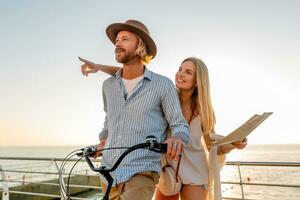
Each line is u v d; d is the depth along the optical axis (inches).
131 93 90.9
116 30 97.6
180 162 113.6
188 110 118.3
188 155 113.6
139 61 94.3
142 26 96.4
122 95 92.7
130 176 82.9
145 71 92.2
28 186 425.4
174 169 112.1
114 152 89.3
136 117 89.5
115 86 95.7
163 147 75.1
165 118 95.3
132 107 90.2
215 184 108.7
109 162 89.7
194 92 119.0
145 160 85.4
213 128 117.0
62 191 88.7
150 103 89.8
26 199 418.6
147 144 72.5
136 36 93.7
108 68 114.7
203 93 113.5
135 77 93.8
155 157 87.4
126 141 88.6
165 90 91.1
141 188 82.6
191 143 113.8
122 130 90.0
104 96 102.7
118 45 92.9
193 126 115.3
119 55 92.7
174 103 91.2
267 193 651.5
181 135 84.7
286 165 140.0
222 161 117.0
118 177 84.1
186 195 114.0
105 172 72.6
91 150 84.2
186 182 112.8
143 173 84.1
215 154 110.3
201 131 115.1
